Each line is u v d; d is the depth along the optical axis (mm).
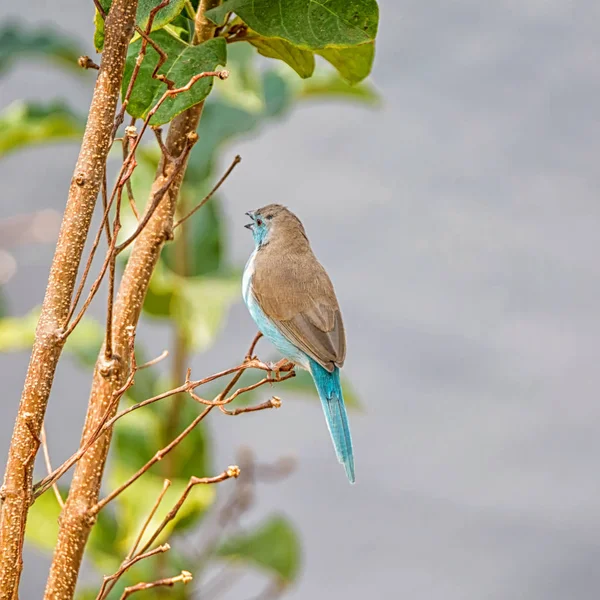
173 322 8195
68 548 4488
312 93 8852
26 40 8352
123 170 3975
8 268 9266
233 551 8648
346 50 5473
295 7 4859
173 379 8203
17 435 4008
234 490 7855
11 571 4008
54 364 4027
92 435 4109
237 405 8328
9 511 4004
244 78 8477
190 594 8406
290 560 8766
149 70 4605
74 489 4531
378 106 9023
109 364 4461
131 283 4750
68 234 4043
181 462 8234
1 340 8055
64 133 8078
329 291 7234
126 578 8070
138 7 4613
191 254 8328
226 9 4812
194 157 8148
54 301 4039
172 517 4211
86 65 4117
